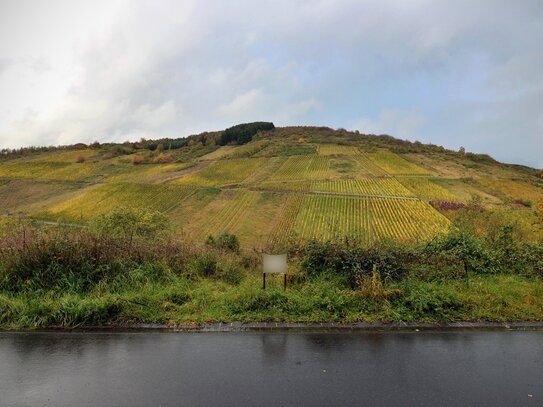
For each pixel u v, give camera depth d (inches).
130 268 244.1
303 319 195.2
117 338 171.3
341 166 3865.7
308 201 2763.3
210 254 295.6
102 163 4397.1
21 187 3548.2
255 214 2541.8
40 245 238.5
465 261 279.9
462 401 127.2
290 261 275.4
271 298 209.2
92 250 244.5
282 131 6525.6
